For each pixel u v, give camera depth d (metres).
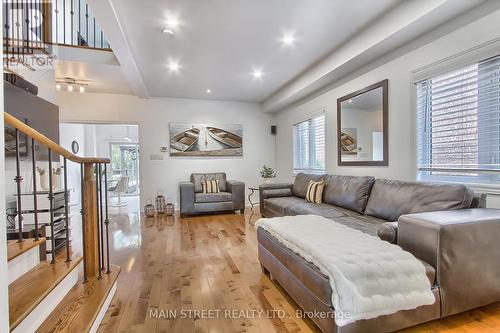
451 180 2.47
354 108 3.58
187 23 2.69
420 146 2.73
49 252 2.87
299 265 1.69
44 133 2.87
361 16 2.64
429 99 2.64
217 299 1.98
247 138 6.21
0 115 0.88
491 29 2.05
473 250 1.60
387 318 1.41
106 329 1.62
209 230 4.01
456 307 1.56
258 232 2.48
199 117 5.85
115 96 5.28
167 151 5.63
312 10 2.51
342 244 1.68
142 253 2.99
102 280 1.97
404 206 2.41
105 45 4.16
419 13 2.27
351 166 3.70
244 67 3.95
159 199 5.38
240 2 2.36
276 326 1.65
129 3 2.34
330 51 3.45
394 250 1.59
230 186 5.30
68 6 3.93
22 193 2.86
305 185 4.26
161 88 4.96
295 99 5.06
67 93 5.04
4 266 0.89
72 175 5.81
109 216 5.14
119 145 9.10
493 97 2.12
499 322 1.62
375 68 3.21
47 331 1.39
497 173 2.09
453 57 2.33
